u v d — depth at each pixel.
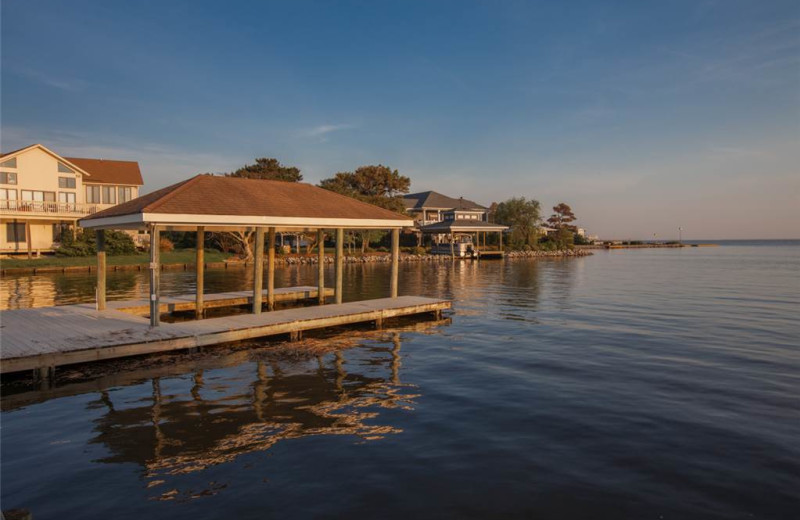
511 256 76.50
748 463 6.82
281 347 13.95
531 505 5.71
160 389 10.11
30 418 8.52
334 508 5.63
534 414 8.72
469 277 38.97
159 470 6.57
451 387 10.28
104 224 15.76
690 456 7.04
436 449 7.24
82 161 52.81
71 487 6.14
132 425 8.17
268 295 19.56
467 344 14.48
